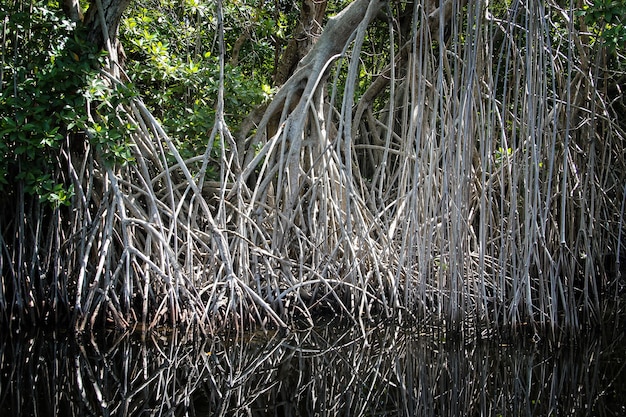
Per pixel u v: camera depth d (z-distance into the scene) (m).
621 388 5.36
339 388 5.47
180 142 8.21
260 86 9.44
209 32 11.06
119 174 7.16
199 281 7.14
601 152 9.03
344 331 7.15
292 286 7.35
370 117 9.52
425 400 5.18
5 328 6.69
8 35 6.90
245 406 5.00
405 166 7.75
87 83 6.56
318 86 8.44
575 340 6.47
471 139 6.27
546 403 5.04
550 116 7.23
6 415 4.65
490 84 6.63
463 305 6.53
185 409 4.90
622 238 9.41
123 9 7.04
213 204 8.04
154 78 8.47
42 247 6.98
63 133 6.83
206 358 6.20
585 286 6.79
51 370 5.72
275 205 7.75
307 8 9.75
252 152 8.41
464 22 8.58
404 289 7.65
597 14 6.04
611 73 9.58
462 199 6.60
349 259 7.62
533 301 7.35
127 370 5.80
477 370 5.87
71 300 6.95
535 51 6.07
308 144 8.31
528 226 6.24
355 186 8.42
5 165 6.48
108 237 6.78
